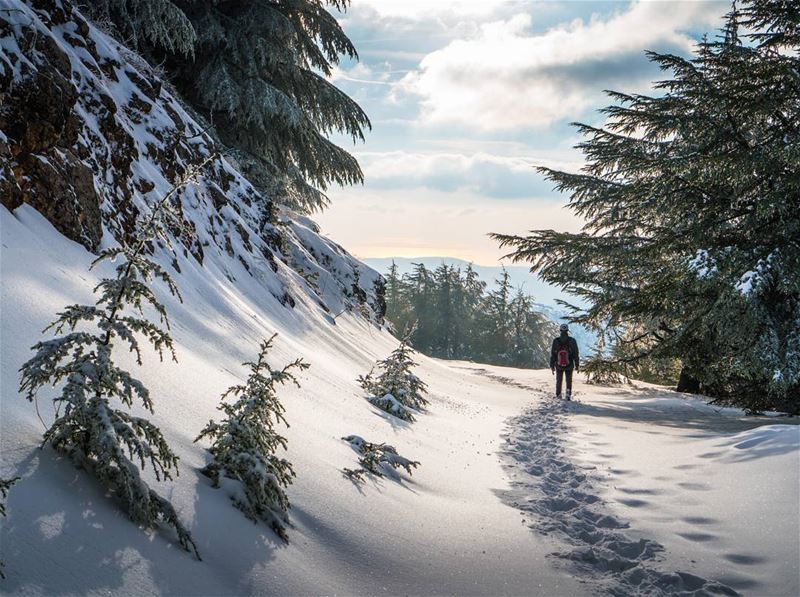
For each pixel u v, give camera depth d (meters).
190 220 9.07
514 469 6.75
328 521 3.63
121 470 2.50
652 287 13.84
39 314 3.71
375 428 6.43
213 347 5.75
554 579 3.76
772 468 5.70
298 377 6.57
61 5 7.99
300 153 19.34
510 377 20.09
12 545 2.01
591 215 19.16
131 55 10.74
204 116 17.00
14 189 4.81
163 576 2.32
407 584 3.30
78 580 2.05
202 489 3.10
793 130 12.20
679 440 8.02
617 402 14.17
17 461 2.39
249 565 2.75
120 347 4.11
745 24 13.57
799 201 12.26
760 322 11.73
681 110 14.93
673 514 5.03
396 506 4.39
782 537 4.29
